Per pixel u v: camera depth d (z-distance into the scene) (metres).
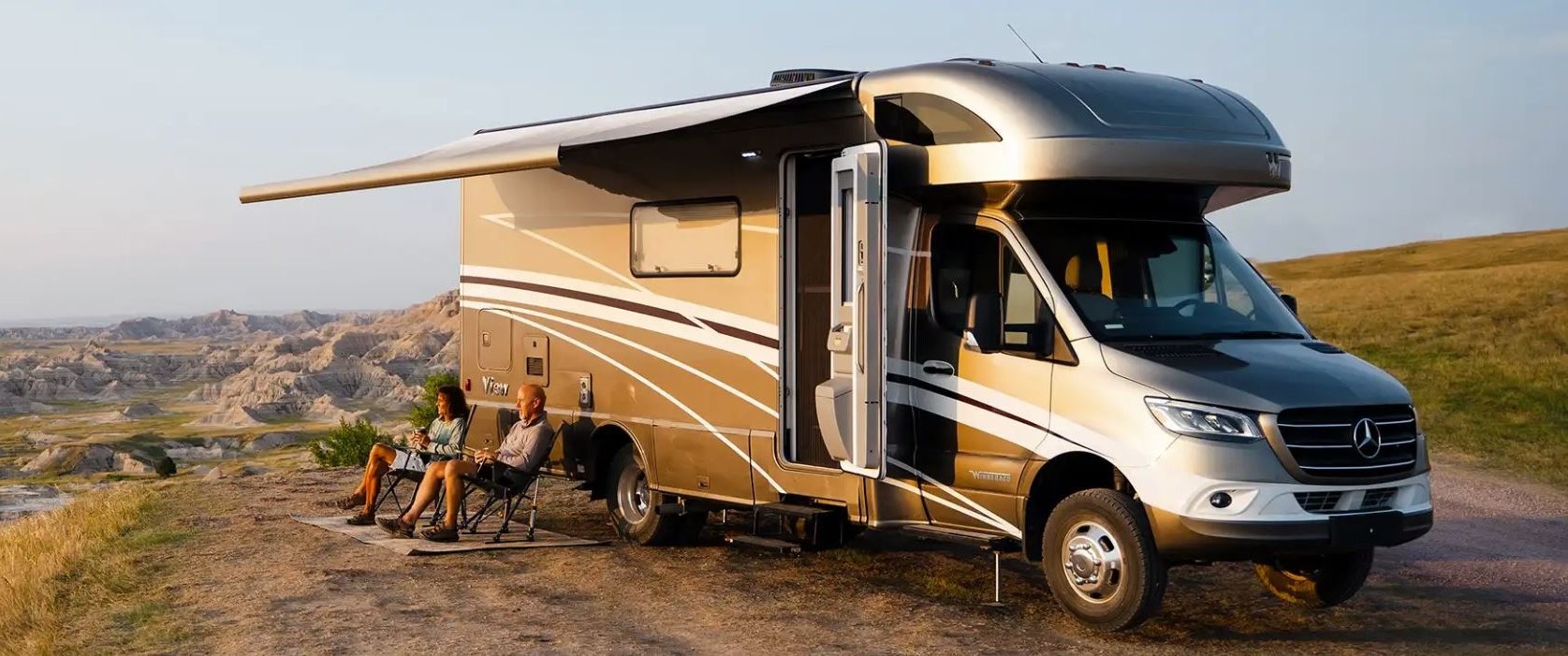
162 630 8.14
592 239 11.04
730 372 9.80
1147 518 7.43
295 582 9.37
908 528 8.60
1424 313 33.75
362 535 11.29
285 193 11.75
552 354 11.45
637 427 10.62
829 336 8.70
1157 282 8.17
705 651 7.46
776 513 9.45
